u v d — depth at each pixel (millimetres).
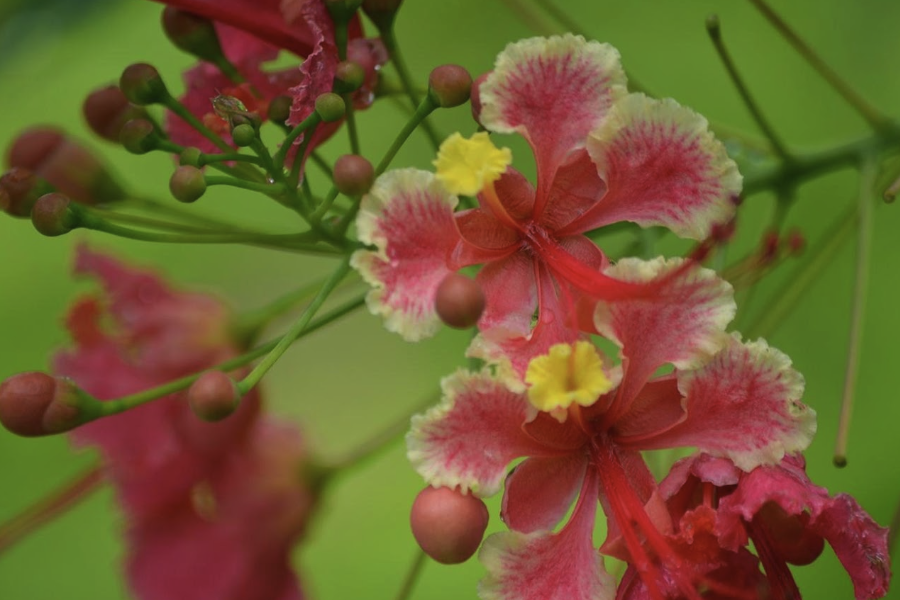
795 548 353
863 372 462
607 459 355
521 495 353
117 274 406
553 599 351
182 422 399
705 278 350
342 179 350
